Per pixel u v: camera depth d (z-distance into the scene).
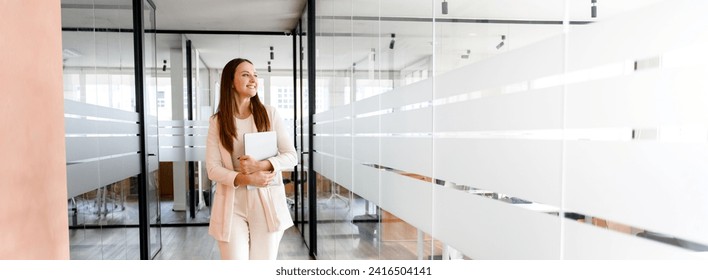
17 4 0.72
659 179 0.77
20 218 0.72
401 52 2.17
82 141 2.98
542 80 1.08
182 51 6.73
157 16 5.94
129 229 4.11
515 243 1.20
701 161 0.70
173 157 6.68
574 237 0.97
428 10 1.83
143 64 4.50
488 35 1.34
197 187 6.90
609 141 0.88
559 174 1.02
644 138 0.80
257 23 6.40
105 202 3.46
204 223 6.93
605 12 0.89
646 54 0.80
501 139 1.27
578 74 0.96
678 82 0.74
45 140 0.82
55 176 0.86
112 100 3.67
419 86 1.93
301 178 6.00
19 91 0.72
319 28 4.79
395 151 2.28
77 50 2.92
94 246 3.19
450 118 1.61
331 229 4.17
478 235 1.40
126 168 4.00
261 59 7.02
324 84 4.48
